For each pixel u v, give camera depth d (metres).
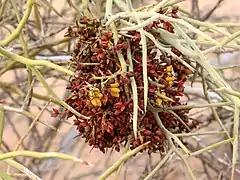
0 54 0.32
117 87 0.29
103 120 0.30
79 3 0.60
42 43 0.54
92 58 0.30
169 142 0.31
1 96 0.68
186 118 0.33
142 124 0.31
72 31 0.32
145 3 0.69
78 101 0.31
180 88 0.31
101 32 0.31
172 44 0.31
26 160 0.77
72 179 0.82
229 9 0.92
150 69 0.30
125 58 0.30
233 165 0.32
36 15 0.52
